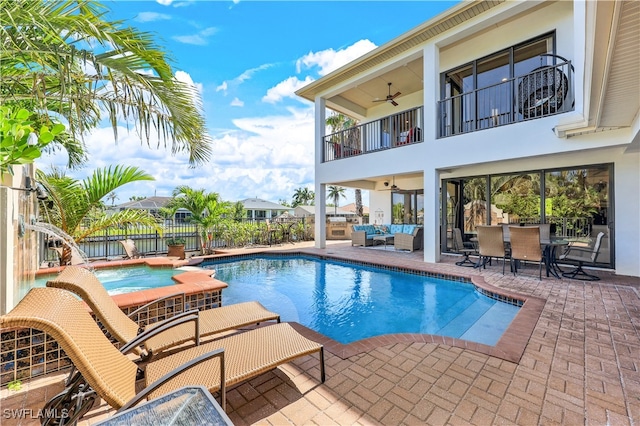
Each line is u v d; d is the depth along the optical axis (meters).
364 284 6.60
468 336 3.82
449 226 9.38
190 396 1.29
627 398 2.17
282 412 2.06
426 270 6.94
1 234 2.30
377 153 9.30
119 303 3.19
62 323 1.47
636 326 3.48
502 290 5.11
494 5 6.61
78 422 1.95
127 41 2.82
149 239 9.63
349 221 19.67
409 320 4.45
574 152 5.94
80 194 5.46
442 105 7.98
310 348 2.33
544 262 6.47
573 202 7.03
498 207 8.33
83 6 2.66
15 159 2.04
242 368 2.01
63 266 5.46
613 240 6.40
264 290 6.16
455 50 8.52
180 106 3.47
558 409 2.05
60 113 3.65
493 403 2.13
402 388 2.33
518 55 7.65
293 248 11.52
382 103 12.58
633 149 5.73
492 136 6.83
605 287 5.23
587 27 2.47
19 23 2.44
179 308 3.66
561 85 6.44
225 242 11.70
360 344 3.11
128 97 3.29
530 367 2.61
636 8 2.06
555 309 4.08
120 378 1.65
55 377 2.51
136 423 1.16
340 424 1.94
